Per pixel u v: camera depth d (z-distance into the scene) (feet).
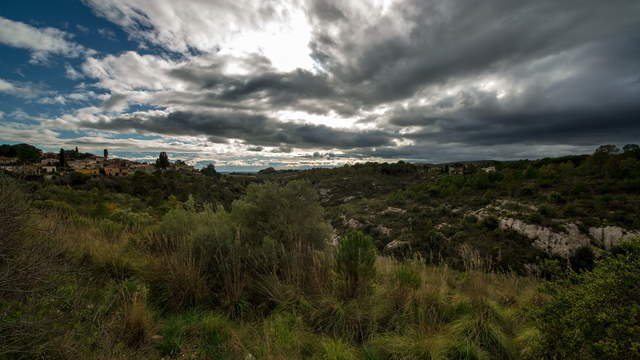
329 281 11.84
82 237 15.14
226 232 13.80
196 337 8.60
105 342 6.76
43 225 10.89
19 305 6.31
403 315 10.05
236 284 11.39
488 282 13.51
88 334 7.10
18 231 7.65
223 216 16.83
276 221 14.82
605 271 6.62
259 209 15.31
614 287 6.14
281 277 12.57
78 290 8.55
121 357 6.58
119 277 12.16
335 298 10.71
